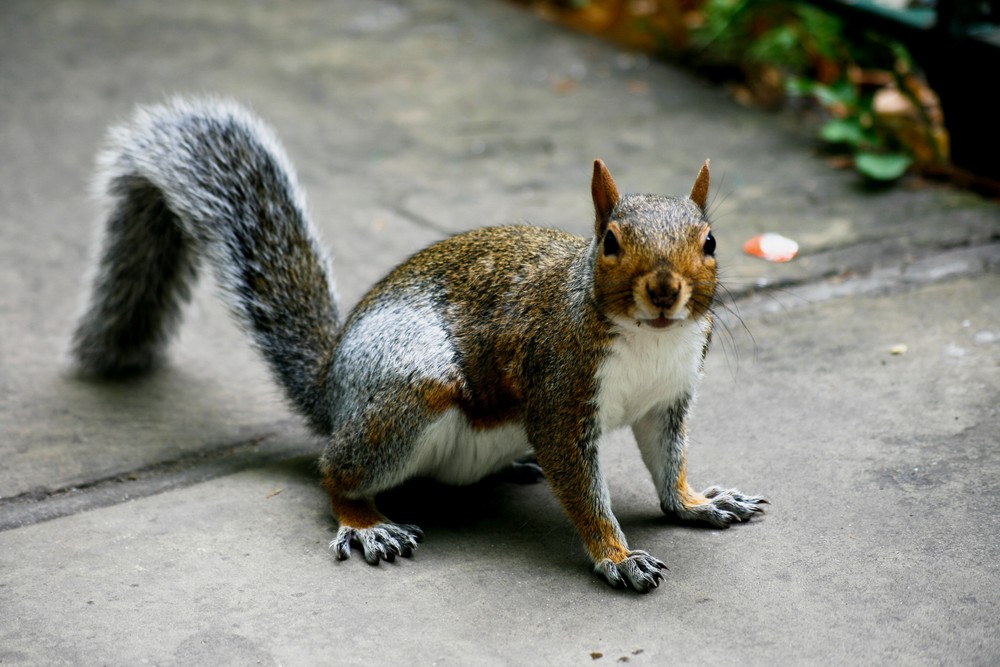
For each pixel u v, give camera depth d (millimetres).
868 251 8664
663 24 12719
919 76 10977
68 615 5281
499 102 11727
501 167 10383
